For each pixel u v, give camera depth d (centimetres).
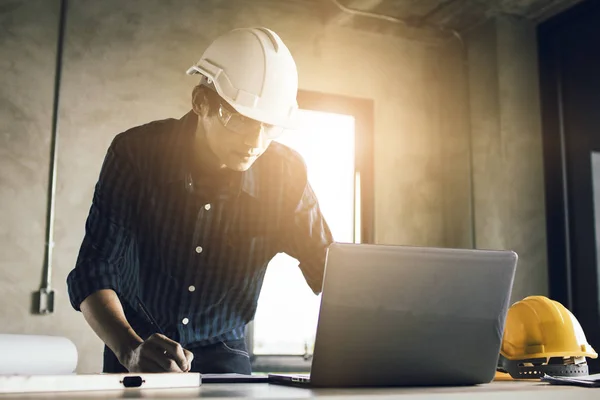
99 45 373
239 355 192
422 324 111
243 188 176
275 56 163
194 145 175
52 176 353
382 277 107
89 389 92
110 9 378
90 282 157
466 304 114
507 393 96
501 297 116
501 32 435
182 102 386
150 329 186
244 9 411
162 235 177
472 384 120
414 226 443
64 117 361
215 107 160
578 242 412
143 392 90
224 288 184
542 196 432
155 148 173
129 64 378
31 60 358
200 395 85
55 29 365
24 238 344
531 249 424
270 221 183
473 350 116
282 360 393
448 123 457
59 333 344
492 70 436
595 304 398
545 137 436
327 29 435
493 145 430
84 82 367
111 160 169
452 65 460
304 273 191
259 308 395
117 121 371
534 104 439
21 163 349
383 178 439
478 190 434
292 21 424
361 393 91
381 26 440
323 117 434
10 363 131
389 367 112
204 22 398
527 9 429
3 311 336
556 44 434
